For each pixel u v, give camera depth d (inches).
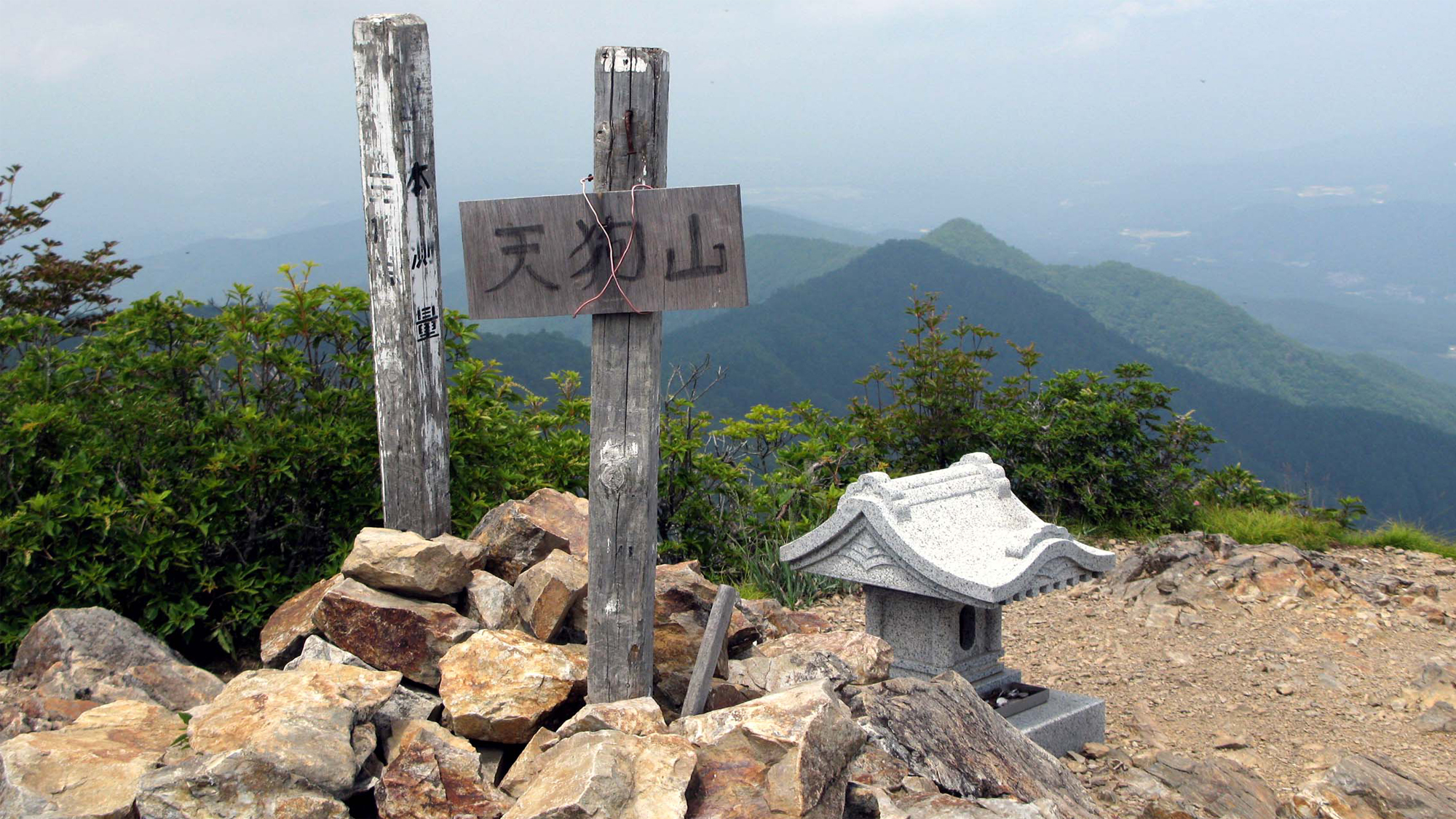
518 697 123.7
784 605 261.1
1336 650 236.7
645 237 114.4
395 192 163.0
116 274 303.9
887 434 348.5
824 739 113.5
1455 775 182.2
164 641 175.3
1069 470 331.6
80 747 114.5
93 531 181.9
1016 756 145.5
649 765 105.5
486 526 166.4
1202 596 264.5
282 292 206.8
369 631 138.8
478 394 233.9
